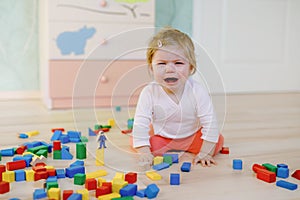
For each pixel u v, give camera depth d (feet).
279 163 3.80
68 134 4.62
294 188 3.13
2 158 3.81
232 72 8.63
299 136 4.92
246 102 7.43
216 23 8.39
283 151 4.22
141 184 3.21
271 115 6.25
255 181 3.30
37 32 7.53
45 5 6.37
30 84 7.64
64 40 6.32
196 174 3.46
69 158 3.86
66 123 5.47
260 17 8.63
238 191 3.08
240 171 3.55
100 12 6.39
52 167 3.43
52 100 6.47
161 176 3.40
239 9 8.46
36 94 7.67
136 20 6.60
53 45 6.29
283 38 8.86
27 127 5.21
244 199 2.93
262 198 2.96
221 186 3.18
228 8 8.41
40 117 5.87
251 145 4.44
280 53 8.90
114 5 6.45
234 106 6.98
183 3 8.20
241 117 6.06
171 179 3.20
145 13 6.63
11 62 7.48
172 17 8.18
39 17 7.34
